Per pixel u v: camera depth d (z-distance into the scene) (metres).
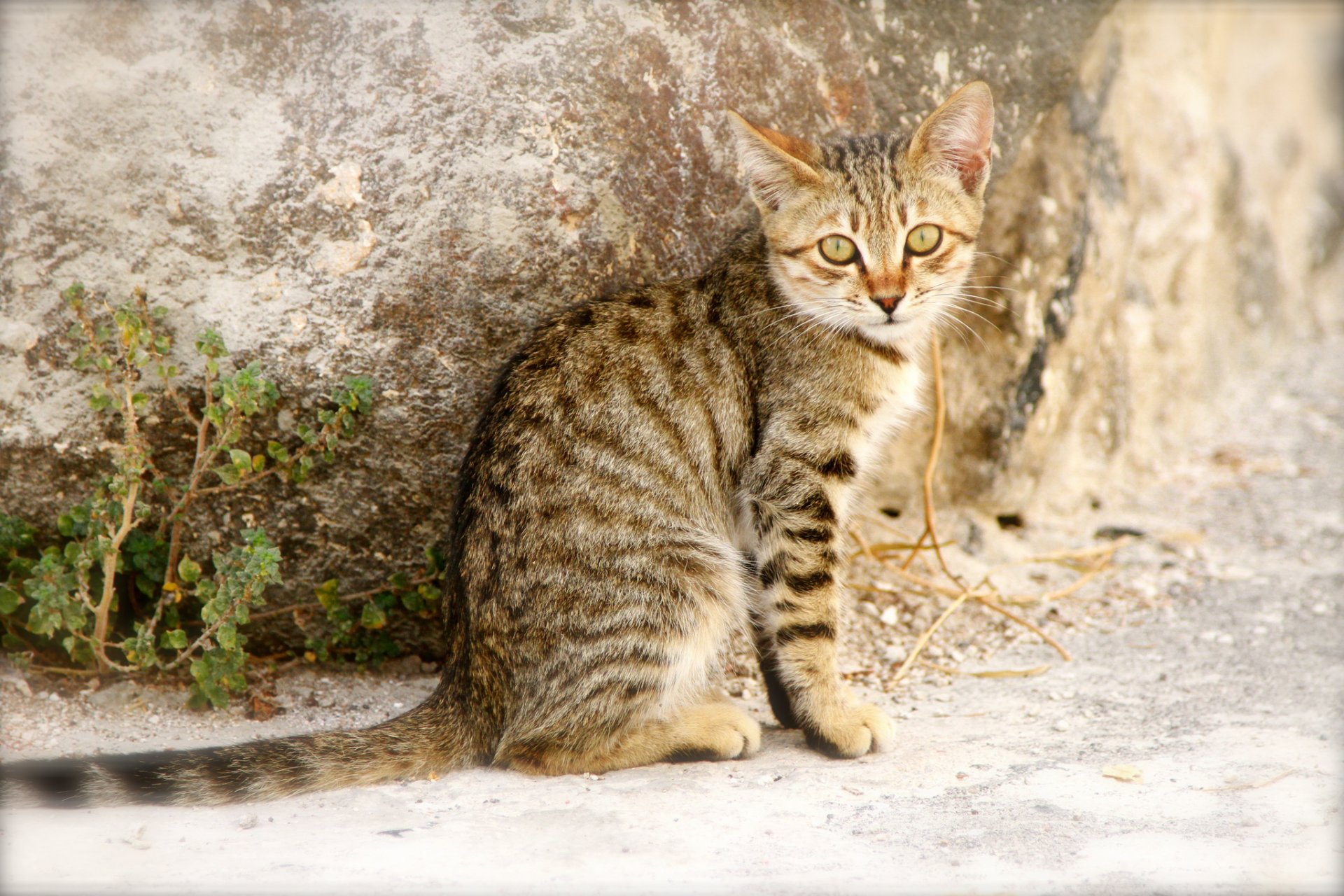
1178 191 9.38
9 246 5.22
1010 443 7.73
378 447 5.44
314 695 5.64
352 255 5.29
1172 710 5.51
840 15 6.11
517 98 5.40
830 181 5.18
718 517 5.25
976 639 6.62
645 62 5.62
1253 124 12.16
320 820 4.34
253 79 5.33
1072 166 7.61
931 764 4.93
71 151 5.23
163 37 5.30
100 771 4.44
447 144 5.35
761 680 6.20
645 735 5.00
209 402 5.13
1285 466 9.30
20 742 4.96
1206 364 10.34
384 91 5.36
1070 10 6.59
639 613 4.89
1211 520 8.35
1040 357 7.67
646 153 5.64
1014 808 4.43
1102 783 4.66
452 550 5.12
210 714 5.39
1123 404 8.73
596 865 3.95
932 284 5.28
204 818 4.36
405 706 5.60
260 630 5.74
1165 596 7.13
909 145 5.23
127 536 5.44
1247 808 4.39
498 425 5.09
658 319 5.30
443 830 4.24
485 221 5.37
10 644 5.55
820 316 5.24
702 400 5.22
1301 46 13.71
